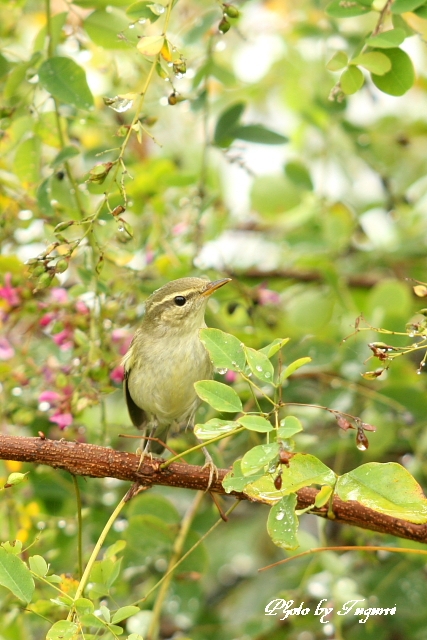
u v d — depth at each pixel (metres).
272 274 13.23
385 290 11.62
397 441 11.55
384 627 10.98
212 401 6.49
